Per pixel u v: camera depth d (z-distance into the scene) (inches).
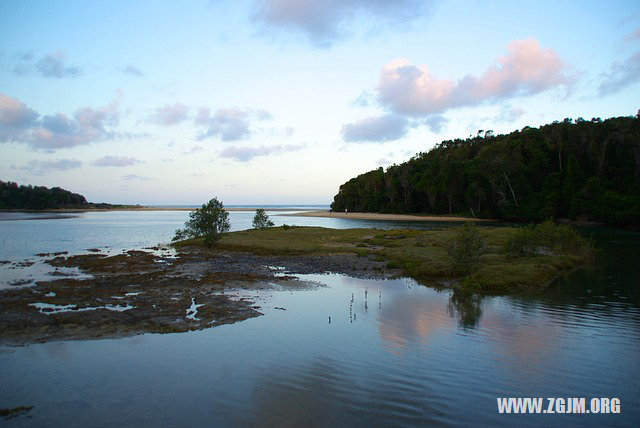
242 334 532.1
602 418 332.8
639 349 484.1
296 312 639.1
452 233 1854.1
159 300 698.2
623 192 2977.4
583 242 1234.0
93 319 581.0
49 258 1245.7
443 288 827.4
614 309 659.4
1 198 6894.7
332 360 448.1
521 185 3489.2
